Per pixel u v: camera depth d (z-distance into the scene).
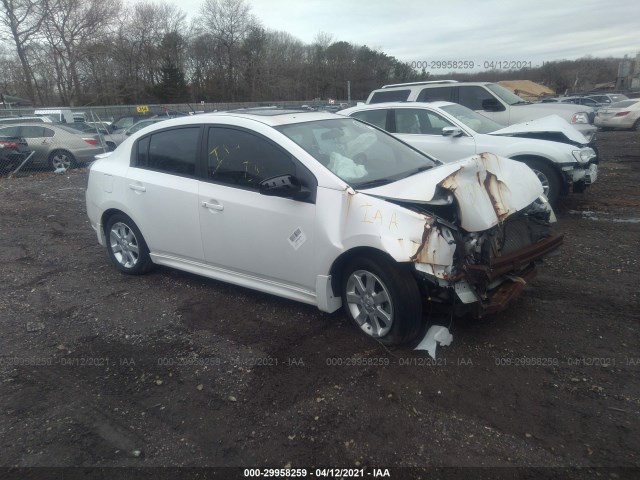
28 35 41.78
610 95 36.09
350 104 28.91
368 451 2.75
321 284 3.83
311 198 3.81
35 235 7.14
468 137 7.57
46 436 2.98
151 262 5.34
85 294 4.98
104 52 45.69
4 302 4.84
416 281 3.54
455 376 3.35
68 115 22.89
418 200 3.48
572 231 6.45
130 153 5.16
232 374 3.50
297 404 3.15
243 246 4.24
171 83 52.75
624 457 2.62
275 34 60.94
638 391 3.13
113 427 3.03
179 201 4.61
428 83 10.99
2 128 14.20
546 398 3.10
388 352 3.64
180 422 3.05
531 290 4.62
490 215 3.50
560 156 7.03
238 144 4.29
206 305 4.59
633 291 4.50
